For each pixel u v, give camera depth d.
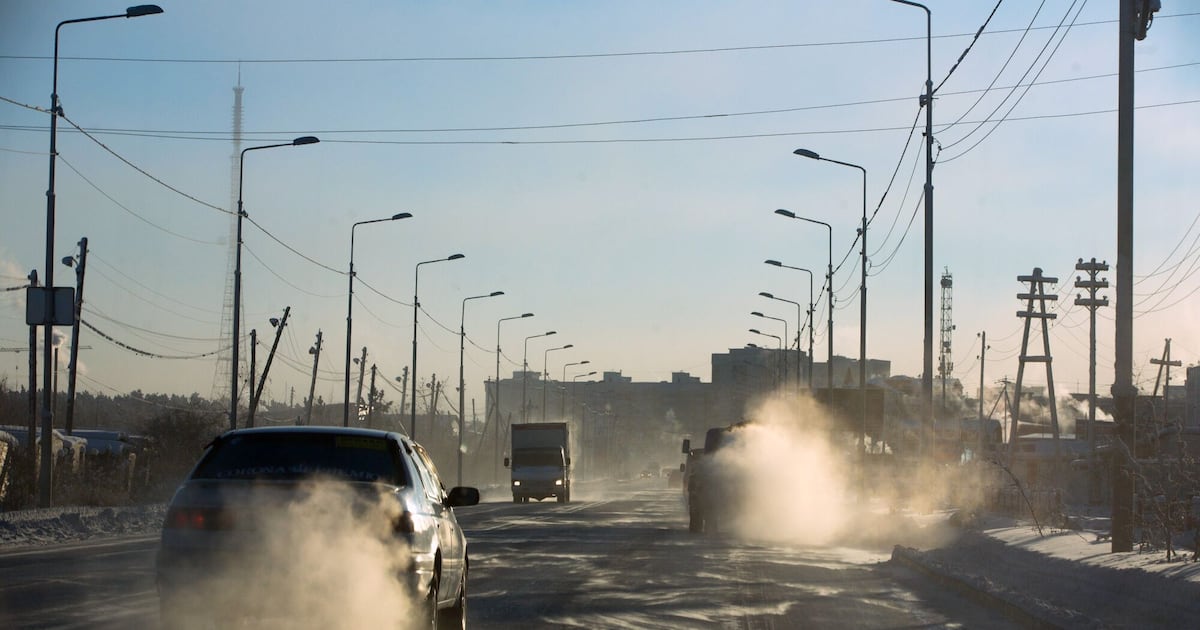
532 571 18.91
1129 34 17.66
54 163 29.16
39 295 29.22
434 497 11.12
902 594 16.70
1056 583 15.79
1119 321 17.70
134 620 12.00
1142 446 20.17
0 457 37.62
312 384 64.50
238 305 36.44
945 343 103.94
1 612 12.45
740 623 13.35
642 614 13.85
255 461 10.09
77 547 22.44
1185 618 11.87
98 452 46.94
